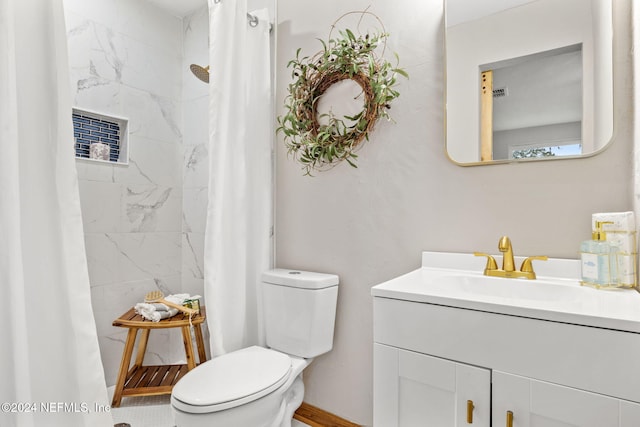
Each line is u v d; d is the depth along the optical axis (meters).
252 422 1.17
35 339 1.06
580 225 1.12
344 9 1.67
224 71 1.58
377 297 1.00
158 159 2.37
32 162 1.07
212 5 1.58
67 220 1.11
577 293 0.98
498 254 1.25
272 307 1.64
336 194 1.68
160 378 1.97
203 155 2.41
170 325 1.85
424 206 1.42
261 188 1.80
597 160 1.09
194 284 2.43
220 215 1.58
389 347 0.98
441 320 0.89
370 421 1.55
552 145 1.16
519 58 1.21
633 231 0.98
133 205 2.21
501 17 1.25
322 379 1.70
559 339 0.74
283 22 1.90
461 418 0.86
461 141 1.32
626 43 1.05
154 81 2.36
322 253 1.72
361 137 1.57
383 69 1.48
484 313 0.83
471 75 1.30
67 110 1.12
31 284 1.06
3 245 0.96
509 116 1.23
